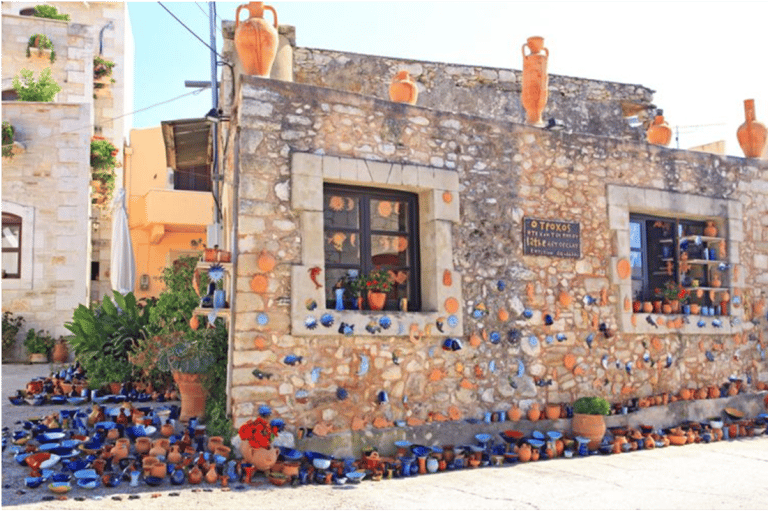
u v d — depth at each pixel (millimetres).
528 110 8078
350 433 6297
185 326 8047
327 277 6664
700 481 5934
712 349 8898
